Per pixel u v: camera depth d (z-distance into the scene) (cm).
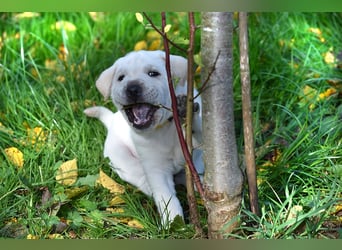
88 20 620
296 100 505
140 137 418
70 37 599
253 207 370
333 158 440
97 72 555
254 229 365
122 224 409
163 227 394
